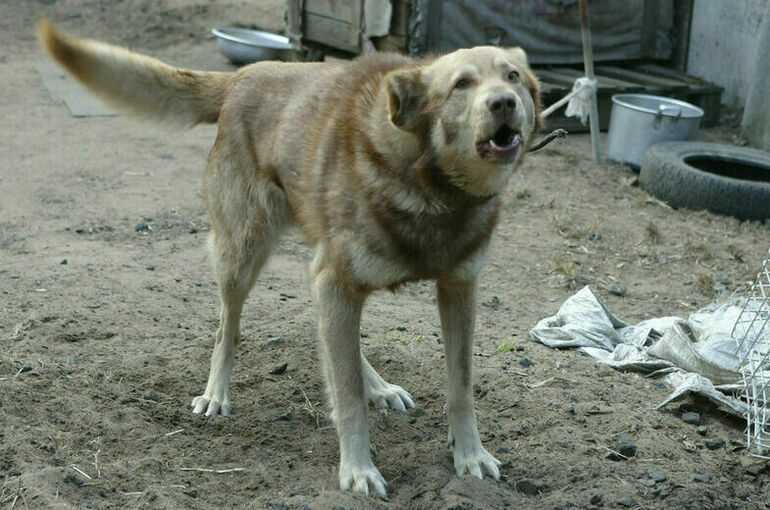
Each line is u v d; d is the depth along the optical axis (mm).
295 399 5418
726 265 8117
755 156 10047
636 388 5625
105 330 6105
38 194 9031
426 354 5992
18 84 13438
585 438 4941
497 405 5328
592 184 10102
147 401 5238
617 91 11797
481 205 4340
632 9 12758
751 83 11672
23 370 5379
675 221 9141
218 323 6398
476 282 4570
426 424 5176
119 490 4316
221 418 5148
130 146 10836
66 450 4598
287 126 4902
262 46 14102
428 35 11617
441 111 4121
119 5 17906
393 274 4359
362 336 6242
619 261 8133
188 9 17609
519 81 4211
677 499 4414
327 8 12828
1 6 17766
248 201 5188
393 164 4195
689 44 13102
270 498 4281
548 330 6328
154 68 5434
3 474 4340
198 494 4352
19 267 7141
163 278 7133
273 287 7145
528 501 4379
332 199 4387
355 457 4449
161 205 8906
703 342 5883
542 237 8562
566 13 12281
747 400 5250
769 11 11352
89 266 7238
